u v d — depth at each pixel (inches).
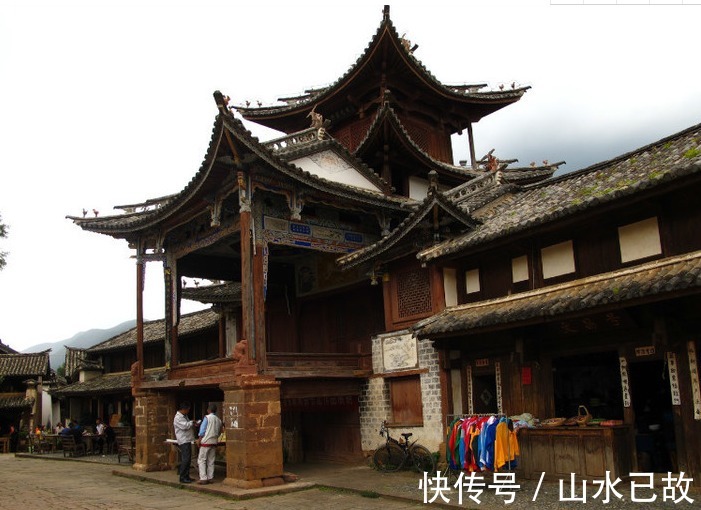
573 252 586.6
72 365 1892.2
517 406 609.9
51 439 1492.4
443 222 695.1
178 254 872.3
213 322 1282.0
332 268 932.6
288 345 1002.1
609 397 734.5
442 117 1169.4
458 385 675.4
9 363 1879.9
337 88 1066.7
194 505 553.0
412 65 1031.6
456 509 472.4
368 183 887.1
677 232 507.2
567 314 504.1
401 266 753.6
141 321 877.2
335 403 769.6
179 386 773.9
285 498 569.0
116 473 834.2
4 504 594.9
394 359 745.0
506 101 1184.2
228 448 643.5
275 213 744.3
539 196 699.4
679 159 518.0
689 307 478.6
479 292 680.4
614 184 555.5
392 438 716.7
